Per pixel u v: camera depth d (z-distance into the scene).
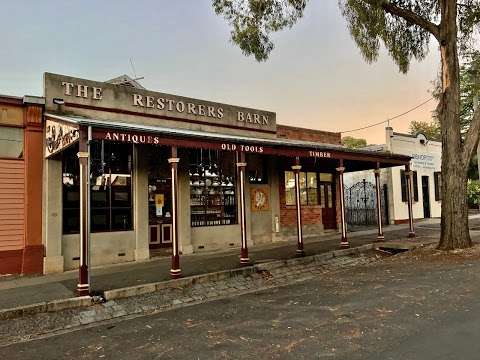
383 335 5.39
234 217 14.76
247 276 10.15
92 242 11.19
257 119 15.70
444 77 12.75
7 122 10.12
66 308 7.58
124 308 7.76
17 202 10.16
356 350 4.93
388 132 21.84
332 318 6.32
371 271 10.14
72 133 8.78
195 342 5.63
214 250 13.80
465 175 12.40
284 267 11.05
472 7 13.74
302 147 12.52
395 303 6.91
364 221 21.97
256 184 15.49
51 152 10.06
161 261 11.68
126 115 12.09
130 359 5.16
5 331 6.59
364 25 12.04
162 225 12.88
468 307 6.45
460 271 9.18
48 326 6.88
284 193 16.42
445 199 12.42
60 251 10.57
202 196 13.92
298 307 7.14
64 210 10.91
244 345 5.39
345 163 17.31
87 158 8.34
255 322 6.41
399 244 13.87
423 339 5.13
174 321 6.80
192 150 13.64
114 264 11.42
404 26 14.01
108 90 11.78
